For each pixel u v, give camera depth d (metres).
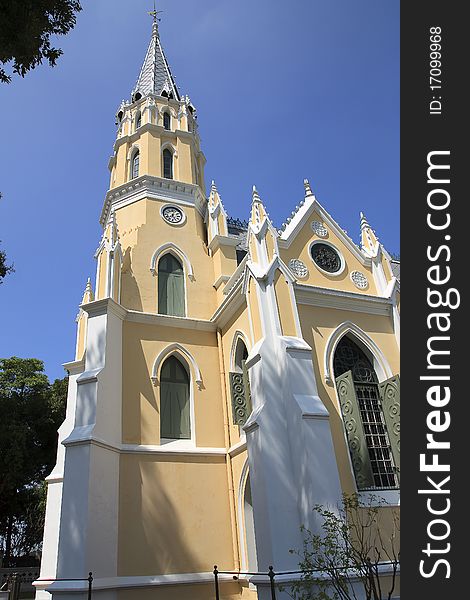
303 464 12.05
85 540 12.59
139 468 15.34
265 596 10.96
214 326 19.27
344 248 18.38
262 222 16.17
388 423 14.59
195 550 14.95
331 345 15.47
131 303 18.73
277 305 14.60
